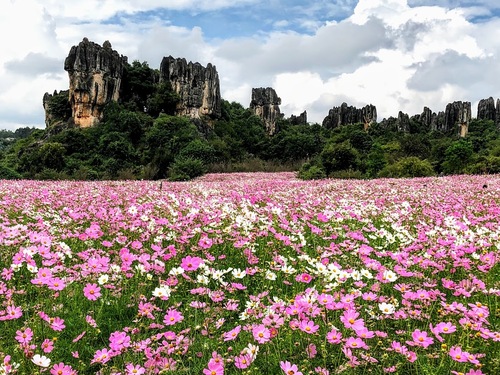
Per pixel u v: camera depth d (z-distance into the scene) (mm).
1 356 2951
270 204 8203
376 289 3822
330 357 3090
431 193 12977
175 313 3445
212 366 2688
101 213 7008
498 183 17594
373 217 8344
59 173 41438
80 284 4359
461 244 4855
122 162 48344
